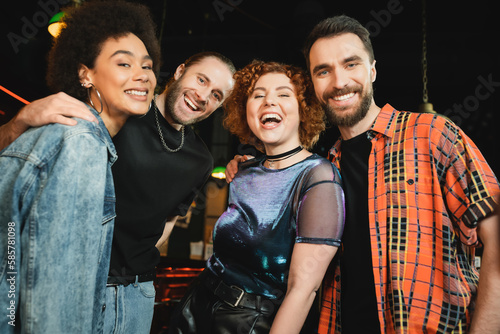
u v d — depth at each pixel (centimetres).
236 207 131
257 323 114
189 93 169
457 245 117
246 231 124
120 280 131
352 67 136
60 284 82
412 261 116
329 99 139
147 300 141
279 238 119
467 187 113
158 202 155
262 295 118
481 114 599
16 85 401
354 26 138
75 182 87
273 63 140
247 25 527
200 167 174
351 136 145
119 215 143
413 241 117
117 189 146
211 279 129
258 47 510
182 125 171
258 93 134
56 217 83
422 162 123
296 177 123
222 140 779
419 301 113
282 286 119
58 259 82
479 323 103
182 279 321
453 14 475
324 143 403
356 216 133
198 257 619
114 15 116
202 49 516
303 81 138
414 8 467
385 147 132
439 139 122
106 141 103
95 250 90
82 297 86
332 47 137
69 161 87
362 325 128
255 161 141
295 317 102
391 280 117
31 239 81
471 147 118
